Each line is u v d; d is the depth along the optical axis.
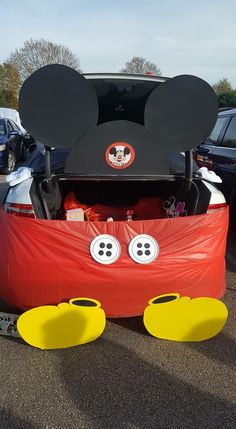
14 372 2.95
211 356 3.15
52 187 3.48
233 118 6.14
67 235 3.02
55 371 2.96
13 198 3.22
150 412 2.59
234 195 5.59
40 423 2.50
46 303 3.07
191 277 3.11
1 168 12.91
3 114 21.98
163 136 3.38
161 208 4.11
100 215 4.05
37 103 3.18
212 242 3.20
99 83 3.63
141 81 3.60
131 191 4.30
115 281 3.01
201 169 3.78
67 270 3.00
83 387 2.81
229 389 2.80
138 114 4.20
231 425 2.50
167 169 3.49
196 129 3.37
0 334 3.35
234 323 3.63
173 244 3.10
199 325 3.25
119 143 3.37
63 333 3.12
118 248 3.03
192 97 3.30
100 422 2.51
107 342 3.31
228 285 4.41
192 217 3.18
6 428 2.46
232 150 5.75
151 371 2.97
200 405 2.65
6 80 50.06
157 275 3.04
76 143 3.33
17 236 3.06
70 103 3.21
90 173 3.43
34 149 4.69
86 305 3.06
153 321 3.18
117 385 2.83
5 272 3.09
